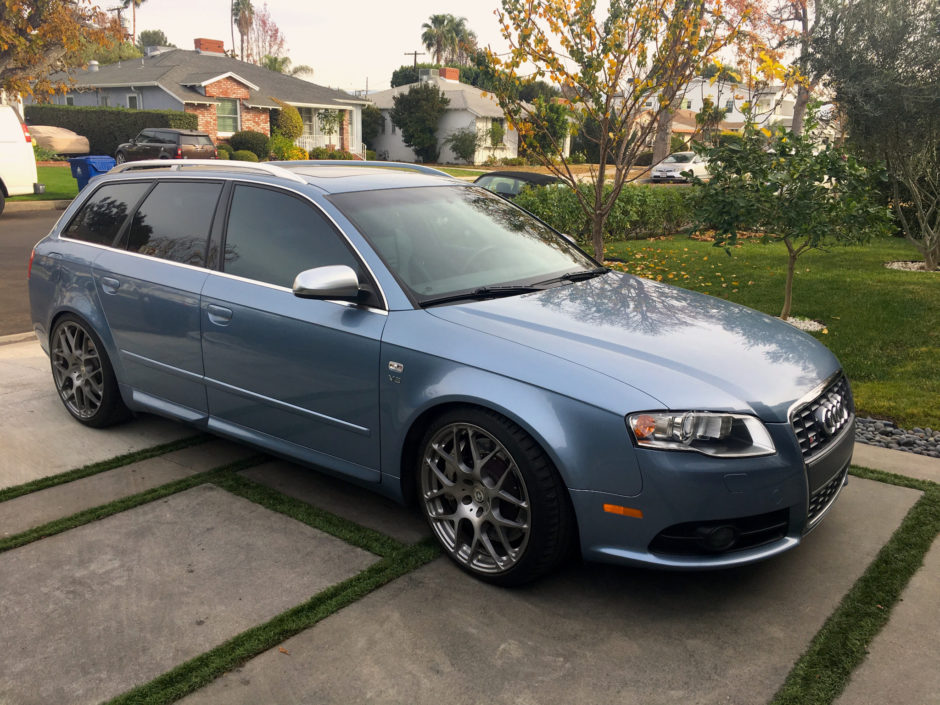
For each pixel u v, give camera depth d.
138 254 4.34
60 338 4.82
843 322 7.30
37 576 3.14
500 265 3.75
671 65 7.74
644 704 2.42
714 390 2.78
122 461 4.26
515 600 2.98
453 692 2.48
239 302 3.73
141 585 3.07
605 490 2.74
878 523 3.54
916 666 2.57
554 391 2.80
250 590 3.03
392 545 3.37
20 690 2.49
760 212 6.70
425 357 3.11
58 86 19.48
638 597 3.00
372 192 3.86
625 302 3.54
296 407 3.60
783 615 2.88
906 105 8.38
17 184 15.69
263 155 35.16
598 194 8.74
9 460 4.26
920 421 4.93
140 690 2.47
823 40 8.68
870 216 6.64
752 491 2.70
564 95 8.52
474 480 3.06
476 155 46.53
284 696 2.46
